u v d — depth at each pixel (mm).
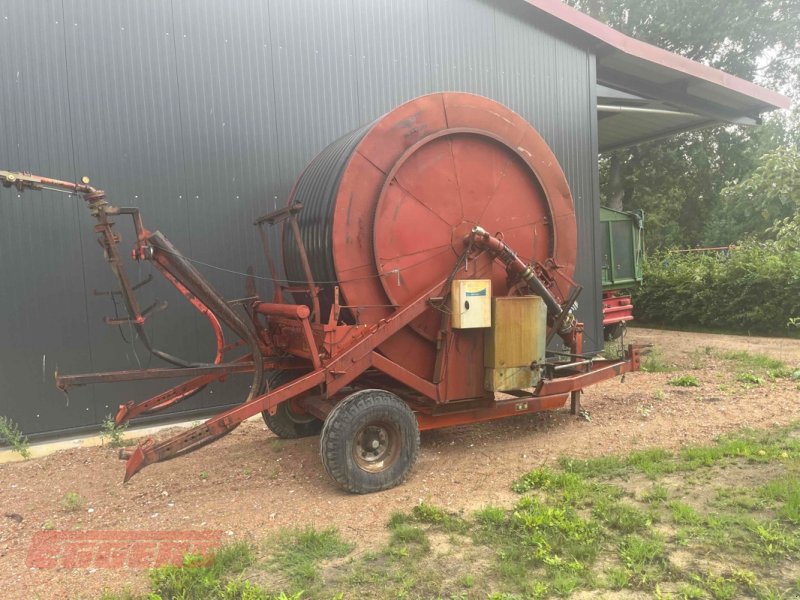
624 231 13062
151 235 4797
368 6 8398
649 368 9672
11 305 6375
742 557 3539
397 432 5035
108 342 6828
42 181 4383
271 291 7672
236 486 5203
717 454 5254
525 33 9977
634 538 3779
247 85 7531
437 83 9047
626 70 12227
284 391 4891
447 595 3305
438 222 5594
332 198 5238
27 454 6184
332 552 3859
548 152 6223
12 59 6352
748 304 13875
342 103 8195
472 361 5715
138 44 6922
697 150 25219
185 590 3395
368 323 5289
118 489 5238
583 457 5562
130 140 6887
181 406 7238
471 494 4801
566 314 6242
